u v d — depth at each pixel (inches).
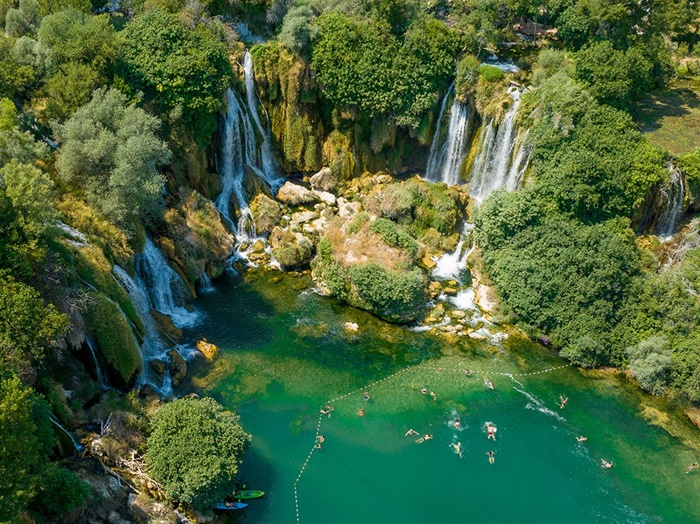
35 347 1453.0
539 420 1957.4
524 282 2319.1
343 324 2278.5
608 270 2225.6
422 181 2792.8
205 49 2559.1
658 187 2402.8
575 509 1707.7
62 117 2239.2
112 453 1581.0
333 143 2883.9
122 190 2033.7
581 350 2149.4
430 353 2178.9
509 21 3122.5
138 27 2541.8
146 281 2194.9
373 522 1643.7
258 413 1919.3
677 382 2023.9
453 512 1681.8
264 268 2506.2
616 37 2778.1
